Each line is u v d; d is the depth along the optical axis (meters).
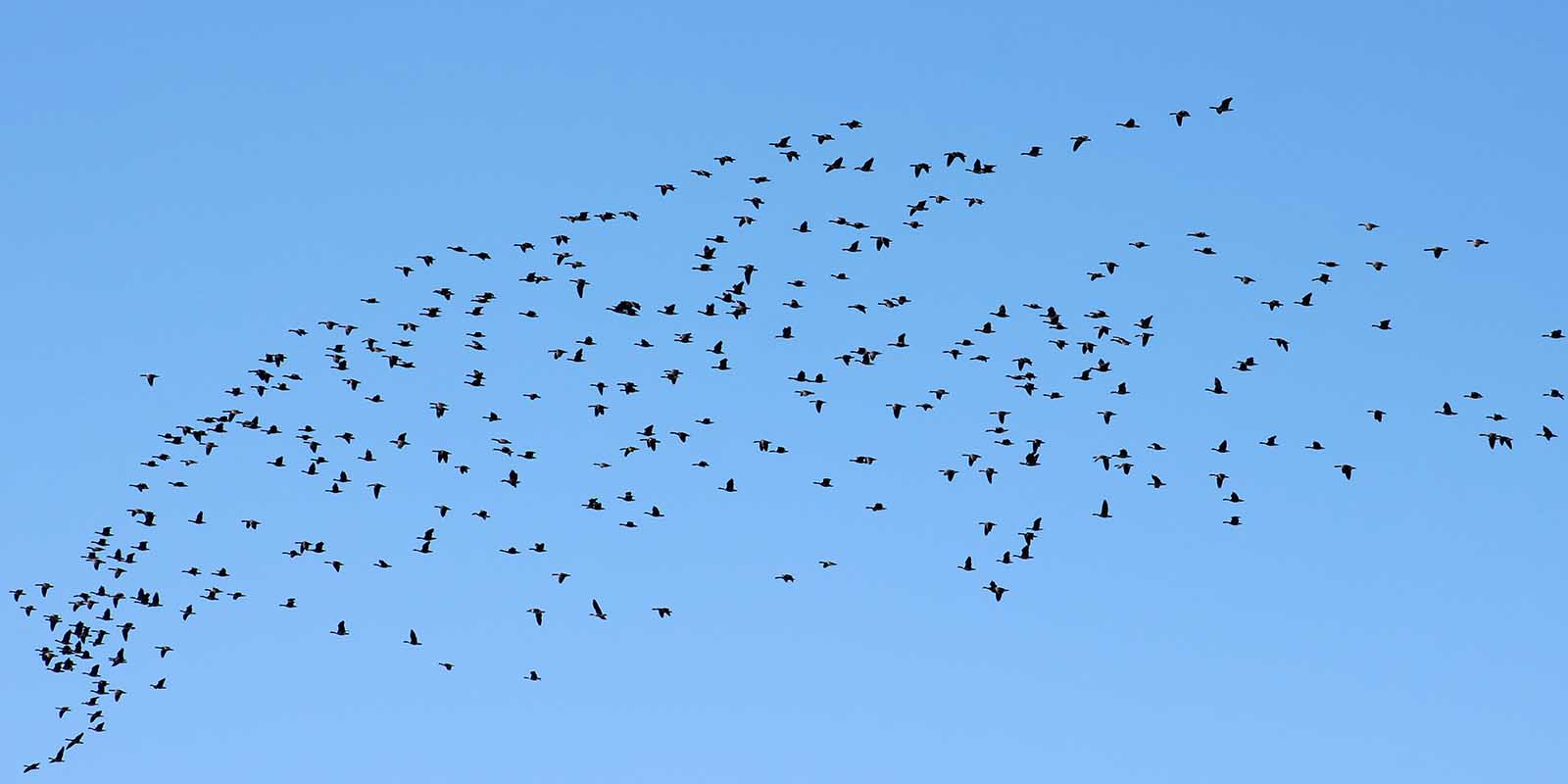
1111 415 136.25
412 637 143.12
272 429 141.50
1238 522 134.62
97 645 139.50
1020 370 137.75
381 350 141.62
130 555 141.25
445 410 141.12
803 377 138.12
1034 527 136.38
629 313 135.88
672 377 137.38
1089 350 137.25
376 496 141.25
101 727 140.50
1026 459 136.00
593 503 140.00
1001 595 136.50
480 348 141.12
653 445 140.75
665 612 139.25
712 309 135.88
